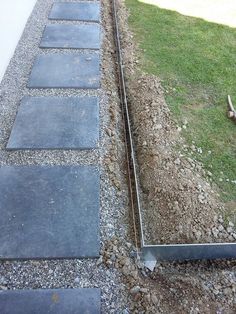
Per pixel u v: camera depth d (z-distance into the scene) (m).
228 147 4.32
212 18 7.27
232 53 6.10
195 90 5.19
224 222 3.51
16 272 2.97
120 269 3.06
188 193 3.62
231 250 3.28
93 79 5.11
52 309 2.72
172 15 7.25
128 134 4.48
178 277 3.14
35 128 4.24
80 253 3.08
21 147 4.00
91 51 5.77
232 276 3.19
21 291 2.83
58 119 4.39
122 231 3.40
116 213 3.53
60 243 3.14
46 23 6.42
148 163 4.00
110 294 2.89
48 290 2.85
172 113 4.69
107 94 4.93
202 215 3.48
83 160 3.95
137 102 4.86
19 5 5.95
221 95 5.12
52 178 3.69
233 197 3.78
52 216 3.33
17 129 4.21
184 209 3.49
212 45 6.30
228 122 4.67
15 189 3.54
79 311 2.73
